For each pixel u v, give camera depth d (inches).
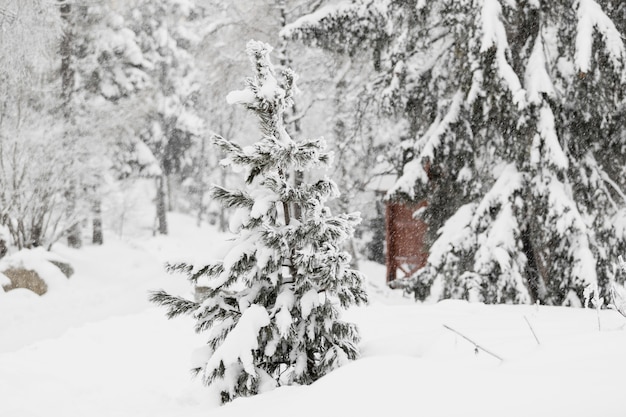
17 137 684.1
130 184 1152.2
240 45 722.8
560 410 109.2
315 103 768.3
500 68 400.2
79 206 803.4
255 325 197.6
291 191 211.3
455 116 454.6
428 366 143.6
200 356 214.7
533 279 429.1
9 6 608.4
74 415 240.7
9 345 413.4
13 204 686.5
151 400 259.1
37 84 740.0
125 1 1011.3
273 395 167.3
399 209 747.4
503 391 121.5
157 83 1189.7
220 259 211.2
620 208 442.3
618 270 411.5
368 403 128.5
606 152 442.6
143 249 1170.0
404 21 504.4
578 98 414.3
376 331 306.7
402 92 496.4
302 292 212.2
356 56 579.2
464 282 413.7
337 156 725.9
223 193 214.1
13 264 611.2
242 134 848.3
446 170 464.1
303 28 522.9
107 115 919.0
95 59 947.3
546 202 408.2
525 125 402.0
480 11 410.3
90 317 518.6
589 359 135.3
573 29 405.7
